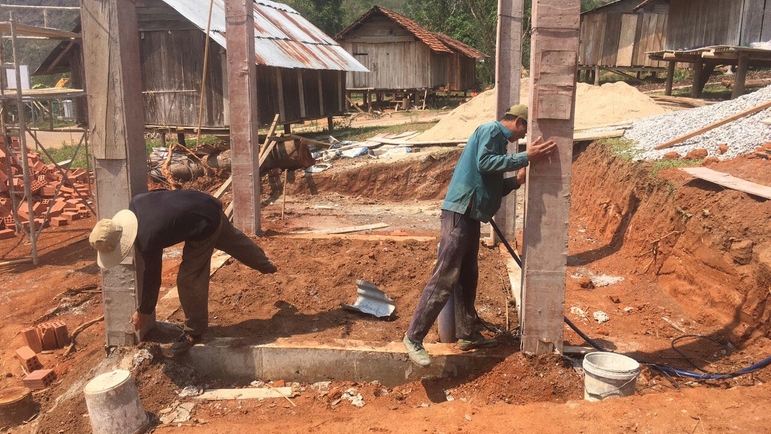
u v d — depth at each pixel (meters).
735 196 5.49
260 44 14.91
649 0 19.88
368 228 9.14
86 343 5.69
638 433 3.42
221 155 12.60
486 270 6.70
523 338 4.52
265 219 10.07
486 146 4.17
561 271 4.36
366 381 4.75
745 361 4.56
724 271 5.25
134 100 4.74
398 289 6.14
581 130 11.70
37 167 12.53
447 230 4.33
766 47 13.17
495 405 4.11
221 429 4.02
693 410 3.57
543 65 4.01
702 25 16.02
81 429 4.22
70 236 9.61
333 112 19.72
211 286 6.18
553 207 4.25
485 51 37.16
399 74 26.19
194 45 14.02
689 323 5.38
